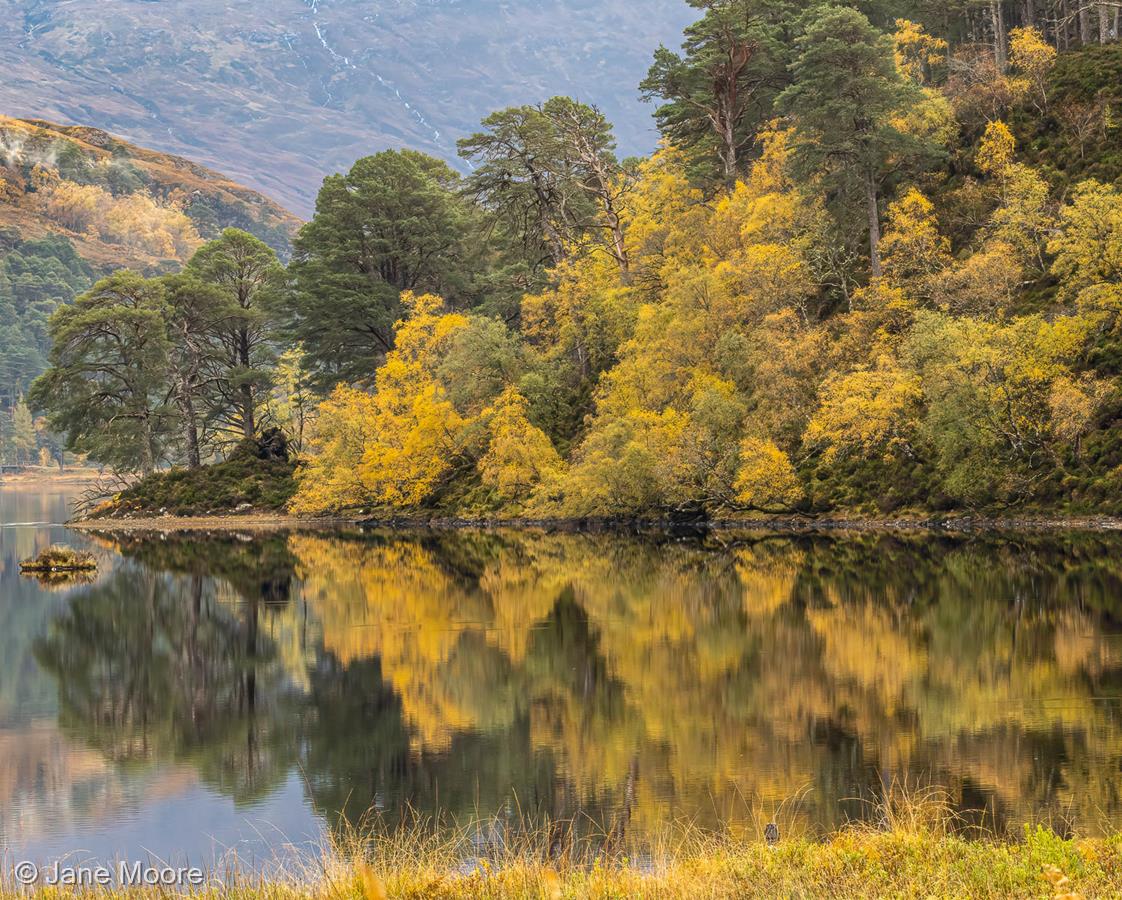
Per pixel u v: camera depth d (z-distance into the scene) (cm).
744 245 6875
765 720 2273
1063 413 5094
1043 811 1644
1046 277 5928
